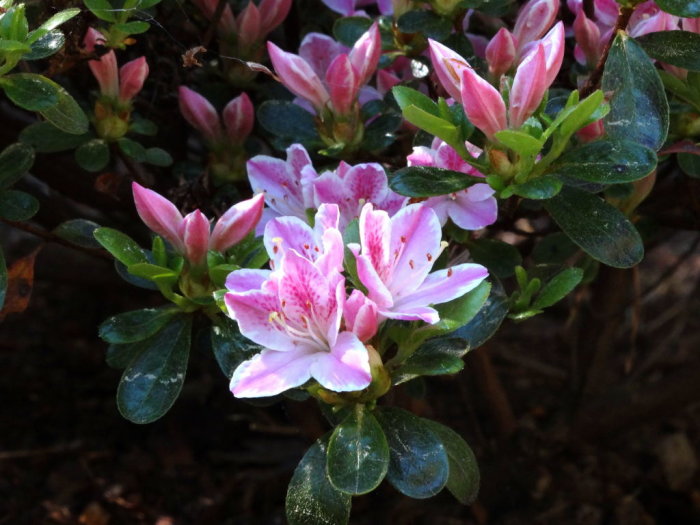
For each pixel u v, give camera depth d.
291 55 0.37
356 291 0.28
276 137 0.44
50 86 0.33
